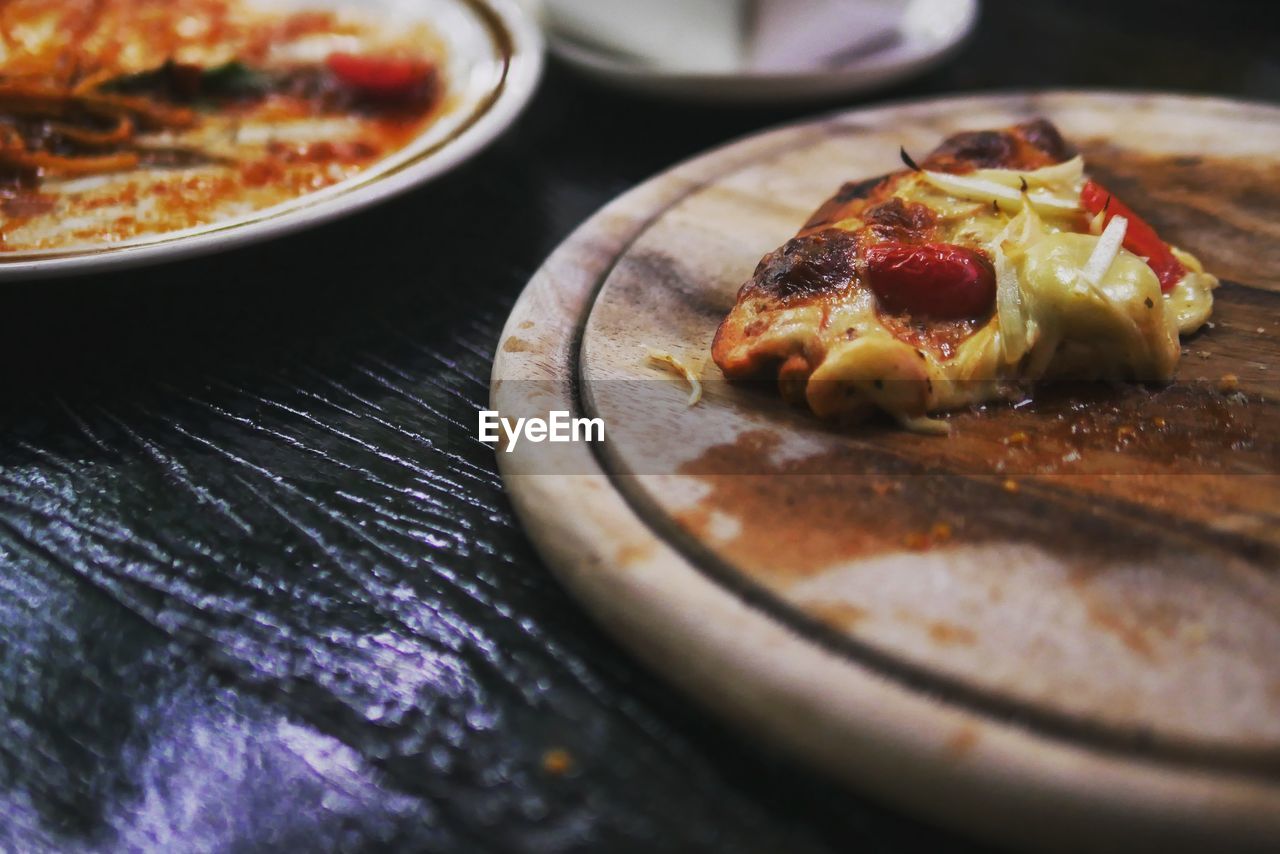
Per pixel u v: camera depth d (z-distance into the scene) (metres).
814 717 0.28
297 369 0.37
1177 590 0.30
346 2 0.51
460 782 0.29
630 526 0.31
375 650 0.31
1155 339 0.34
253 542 0.33
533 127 0.48
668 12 0.48
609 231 0.39
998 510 0.31
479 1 0.49
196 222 0.40
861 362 0.33
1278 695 0.28
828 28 0.48
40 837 0.28
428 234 0.42
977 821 0.28
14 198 0.41
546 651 0.31
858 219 0.36
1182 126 0.44
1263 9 0.58
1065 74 0.53
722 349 0.34
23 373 0.37
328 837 0.28
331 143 0.44
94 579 0.32
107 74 0.45
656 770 0.29
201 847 0.28
